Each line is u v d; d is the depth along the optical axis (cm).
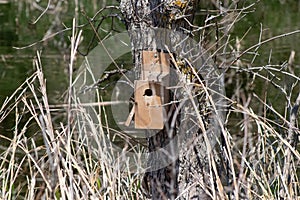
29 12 2408
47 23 2194
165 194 712
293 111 736
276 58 1808
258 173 763
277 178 737
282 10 2767
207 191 654
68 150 668
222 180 747
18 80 1658
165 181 712
